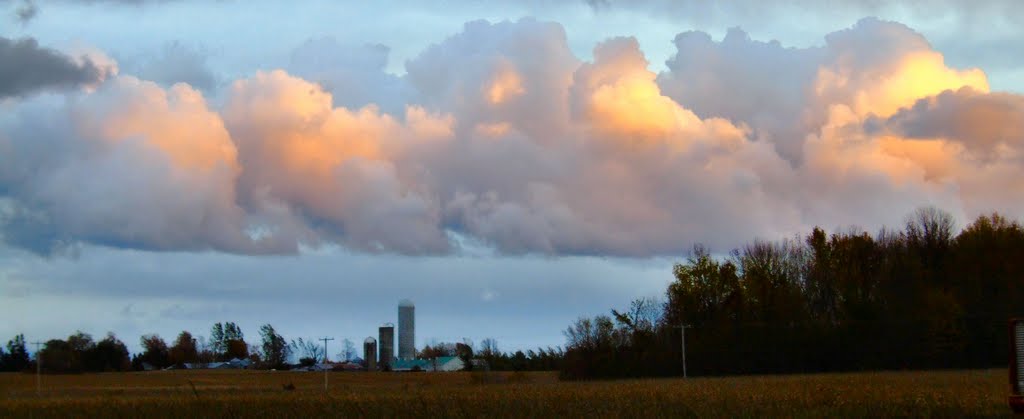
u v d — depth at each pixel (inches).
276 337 7726.4
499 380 4397.1
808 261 4584.2
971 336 3833.7
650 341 4343.0
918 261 4148.6
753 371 4124.0
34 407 2164.1
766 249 4621.1
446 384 3969.0
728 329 4202.8
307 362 7416.3
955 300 3944.4
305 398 2359.7
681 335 4210.1
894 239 4453.7
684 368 4018.2
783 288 4261.8
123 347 6166.3
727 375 4151.1
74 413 1910.7
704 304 4352.9
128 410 1904.5
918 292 3983.8
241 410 1796.3
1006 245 4005.9
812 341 4033.0
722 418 1433.3
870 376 3161.9
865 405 1615.4
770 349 4106.8
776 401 1744.6
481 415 1566.2
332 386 4101.9
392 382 4471.0
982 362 3821.4
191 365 7839.6
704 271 4379.9
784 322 4160.9
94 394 3410.4
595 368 4303.6
